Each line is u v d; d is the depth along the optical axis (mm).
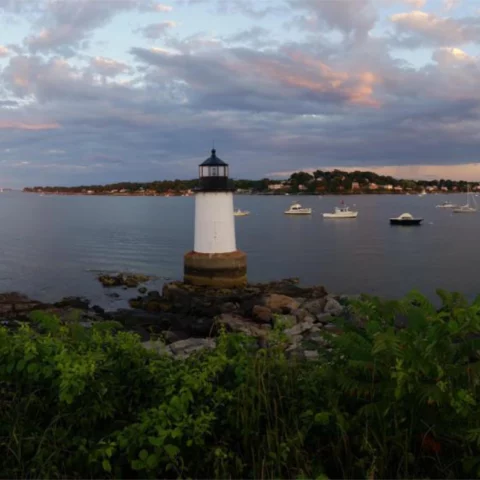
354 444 4414
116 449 4566
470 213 125750
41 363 4914
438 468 4281
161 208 163250
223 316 17500
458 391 4266
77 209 153875
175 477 4445
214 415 4656
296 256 47125
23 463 4438
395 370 4398
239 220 107250
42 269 37344
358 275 36625
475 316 4688
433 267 40000
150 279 32969
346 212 111562
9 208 159250
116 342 5648
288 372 5168
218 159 24406
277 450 4309
